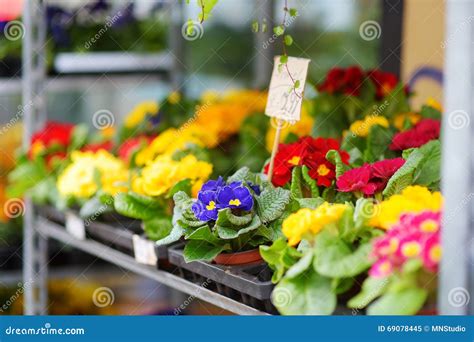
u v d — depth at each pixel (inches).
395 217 52.9
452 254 43.8
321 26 147.2
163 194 74.1
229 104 107.2
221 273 61.2
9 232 116.3
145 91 144.3
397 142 71.8
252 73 151.2
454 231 43.6
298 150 66.6
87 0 121.8
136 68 119.2
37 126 108.7
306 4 141.3
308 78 94.0
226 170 93.0
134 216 73.4
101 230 83.1
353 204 63.3
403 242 48.1
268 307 57.1
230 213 60.1
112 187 85.9
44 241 105.6
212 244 63.1
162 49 125.9
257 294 56.8
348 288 53.5
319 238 52.6
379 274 48.5
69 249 112.5
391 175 61.8
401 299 48.6
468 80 42.0
